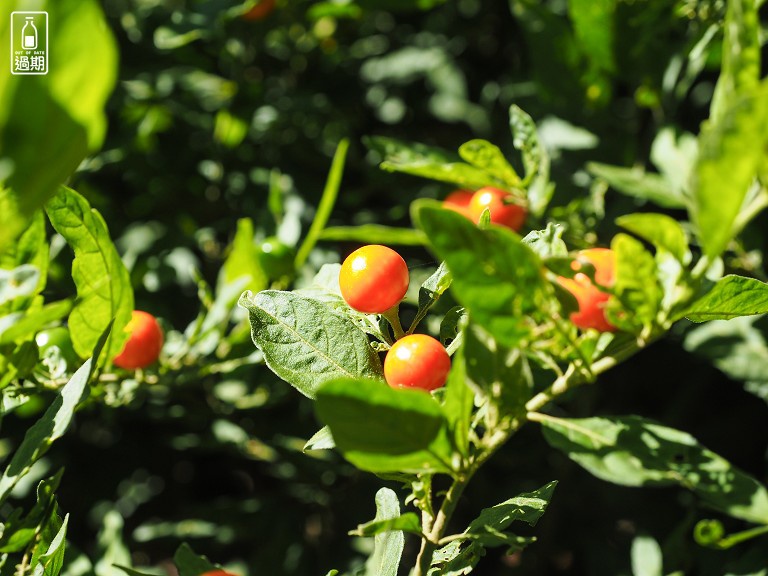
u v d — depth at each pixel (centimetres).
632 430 41
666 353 53
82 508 57
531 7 51
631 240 34
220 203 60
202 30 52
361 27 67
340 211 59
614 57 50
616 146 52
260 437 53
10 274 36
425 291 39
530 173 45
